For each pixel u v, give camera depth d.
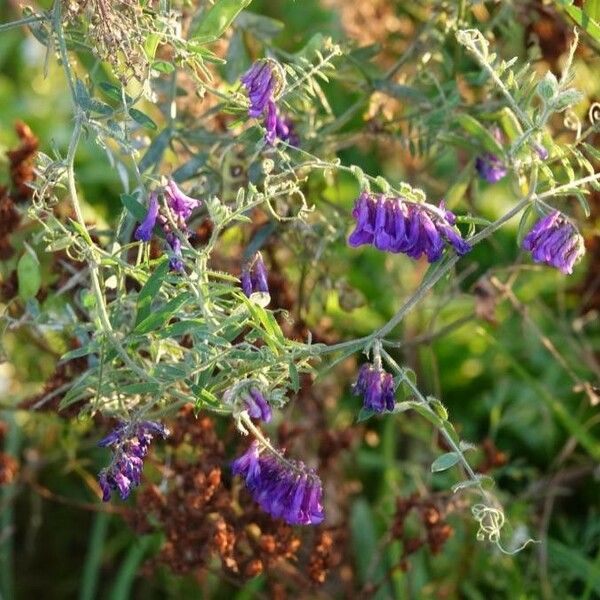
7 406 0.75
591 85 0.80
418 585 0.86
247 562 0.72
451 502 0.77
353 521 0.88
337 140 0.74
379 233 0.57
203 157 0.69
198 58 0.62
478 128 0.69
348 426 0.85
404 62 0.74
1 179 0.79
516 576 0.84
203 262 0.59
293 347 0.59
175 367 0.60
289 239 0.73
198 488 0.69
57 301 0.72
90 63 0.76
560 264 0.58
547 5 0.75
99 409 0.65
